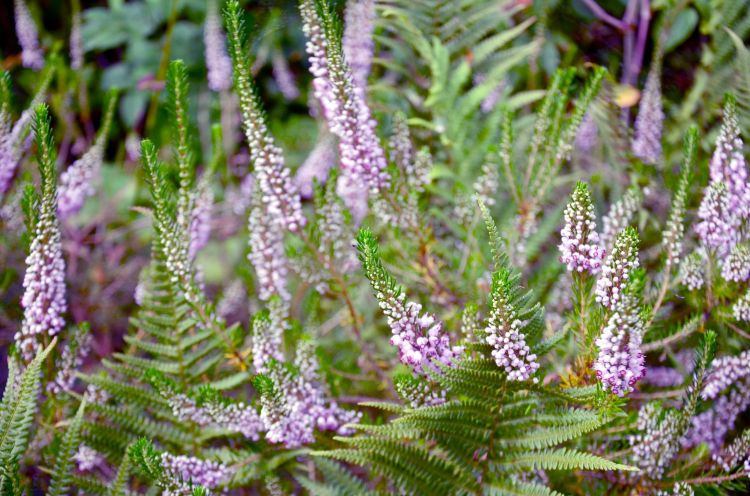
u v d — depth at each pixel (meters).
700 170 1.01
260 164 0.93
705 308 0.95
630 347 0.81
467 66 1.11
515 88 1.26
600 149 1.15
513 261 1.02
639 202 0.99
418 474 0.85
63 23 1.75
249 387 1.06
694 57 1.24
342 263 1.00
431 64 1.11
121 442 0.92
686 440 0.92
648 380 0.98
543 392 0.84
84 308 1.24
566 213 0.84
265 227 0.97
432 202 1.12
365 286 1.09
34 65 1.40
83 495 0.94
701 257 0.94
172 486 0.84
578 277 0.85
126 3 1.79
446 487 0.85
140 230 1.34
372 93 1.16
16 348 0.93
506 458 0.85
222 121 1.36
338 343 1.09
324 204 0.98
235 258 1.29
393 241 1.01
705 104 1.11
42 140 0.89
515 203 1.03
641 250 1.06
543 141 1.01
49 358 0.95
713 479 0.88
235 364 0.98
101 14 1.70
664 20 1.17
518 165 1.09
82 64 1.51
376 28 1.17
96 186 1.36
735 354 0.94
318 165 1.17
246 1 1.27
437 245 1.05
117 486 0.89
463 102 1.10
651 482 0.89
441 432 0.85
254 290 1.11
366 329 1.07
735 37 1.04
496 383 0.83
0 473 0.86
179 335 0.95
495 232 0.82
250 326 1.09
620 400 0.81
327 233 0.98
